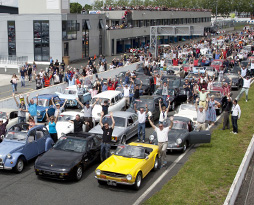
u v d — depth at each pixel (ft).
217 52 155.74
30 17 163.53
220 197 36.40
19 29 166.30
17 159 44.73
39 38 164.35
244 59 162.61
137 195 38.70
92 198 37.99
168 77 97.71
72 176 41.78
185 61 142.72
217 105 75.41
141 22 238.89
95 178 43.86
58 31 161.27
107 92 78.23
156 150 46.42
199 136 54.34
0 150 45.14
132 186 39.78
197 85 84.33
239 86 107.14
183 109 70.38
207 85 88.43
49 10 174.29
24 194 38.86
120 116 59.47
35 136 49.34
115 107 74.38
